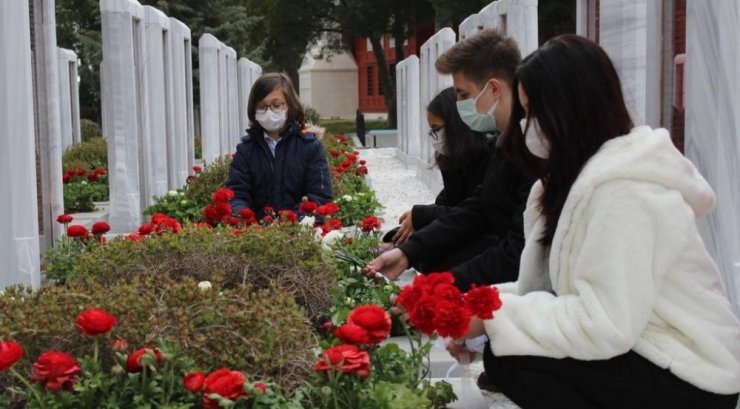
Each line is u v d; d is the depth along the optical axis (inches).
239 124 838.5
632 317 102.6
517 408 158.6
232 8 1208.2
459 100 159.9
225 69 675.4
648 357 107.2
